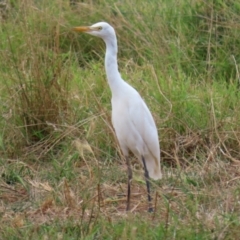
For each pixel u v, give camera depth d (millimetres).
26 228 9195
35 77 12281
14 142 11977
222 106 12547
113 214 9805
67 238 8703
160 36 14859
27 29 13844
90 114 12195
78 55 15391
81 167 11484
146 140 10023
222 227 8797
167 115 12078
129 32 15273
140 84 13172
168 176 11039
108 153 11633
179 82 13391
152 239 8656
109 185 10852
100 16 15727
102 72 13977
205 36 14906
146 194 10539
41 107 12211
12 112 12281
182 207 9531
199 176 10930
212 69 14234
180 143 11828
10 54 13797
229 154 11367
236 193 9984
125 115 9930
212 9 14500
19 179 10703
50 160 11789
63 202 10047
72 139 11914
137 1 16234
